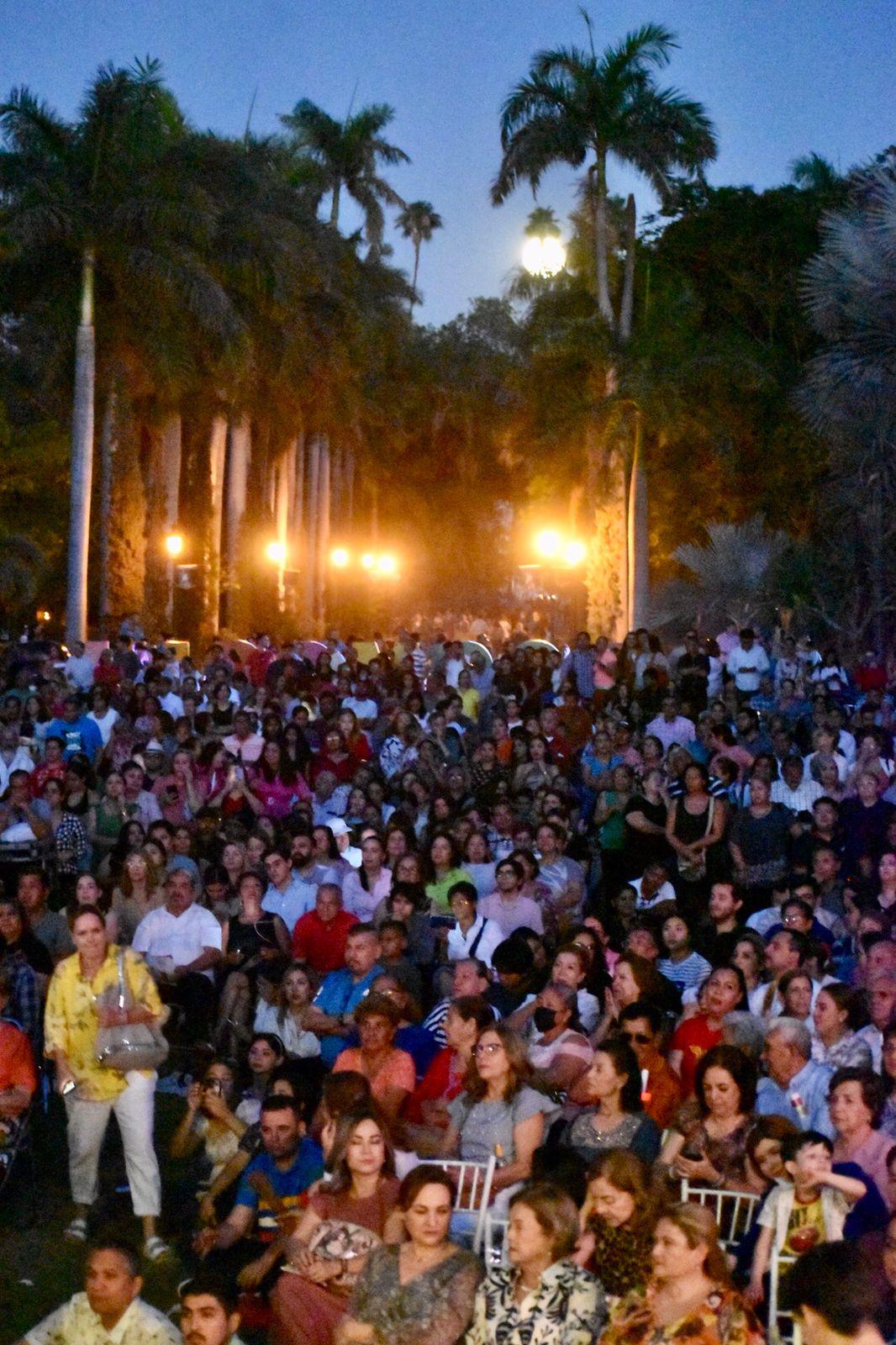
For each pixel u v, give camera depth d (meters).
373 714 21.09
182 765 15.89
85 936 8.64
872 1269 4.44
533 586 69.81
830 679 20.06
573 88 33.38
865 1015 8.87
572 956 9.13
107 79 31.25
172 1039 11.91
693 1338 5.61
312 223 42.06
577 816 15.42
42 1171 9.73
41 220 29.95
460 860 12.86
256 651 25.61
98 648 26.28
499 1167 7.48
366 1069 8.46
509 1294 5.88
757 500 35.22
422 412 66.75
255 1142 8.59
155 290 30.95
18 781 14.88
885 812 12.91
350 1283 6.76
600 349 32.47
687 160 33.34
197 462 38.53
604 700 21.73
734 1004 8.64
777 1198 6.43
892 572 28.72
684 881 13.59
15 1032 8.92
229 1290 6.20
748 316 37.97
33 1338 6.25
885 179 27.08
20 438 38.78
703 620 31.30
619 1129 7.38
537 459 34.78
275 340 37.84
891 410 27.16
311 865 12.79
